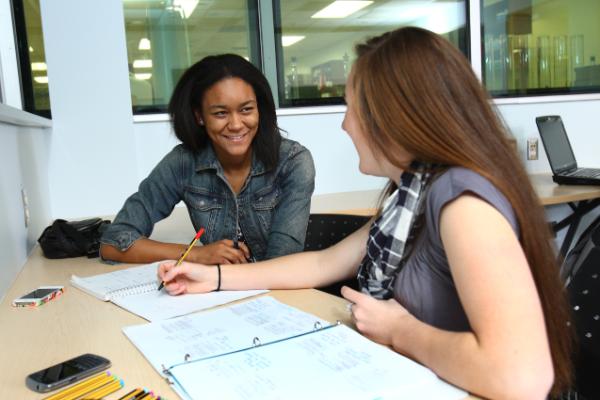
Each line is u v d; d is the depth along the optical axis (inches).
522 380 22.4
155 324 34.5
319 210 91.7
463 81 28.5
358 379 24.8
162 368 27.3
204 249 53.5
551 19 131.4
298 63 118.6
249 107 55.2
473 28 126.5
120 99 101.5
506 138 29.0
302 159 59.5
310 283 42.6
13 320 37.2
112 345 31.5
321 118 116.5
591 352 37.0
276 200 60.4
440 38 29.4
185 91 57.5
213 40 114.2
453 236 25.9
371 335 30.4
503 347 23.0
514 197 26.7
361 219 60.8
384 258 32.6
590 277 39.5
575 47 133.9
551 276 27.8
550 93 132.6
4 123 58.8
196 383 24.6
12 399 25.0
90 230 63.9
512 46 129.9
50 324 36.0
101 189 102.2
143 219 59.4
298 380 24.8
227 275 42.5
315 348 28.4
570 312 34.8
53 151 98.9
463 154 27.5
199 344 30.5
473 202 25.8
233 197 60.6
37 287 46.8
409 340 27.8
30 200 72.7
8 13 95.8
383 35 31.8
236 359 27.2
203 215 61.6
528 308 23.6
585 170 116.2
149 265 52.5
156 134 106.7
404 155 30.3
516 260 24.6
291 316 34.9
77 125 99.7
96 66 99.4
